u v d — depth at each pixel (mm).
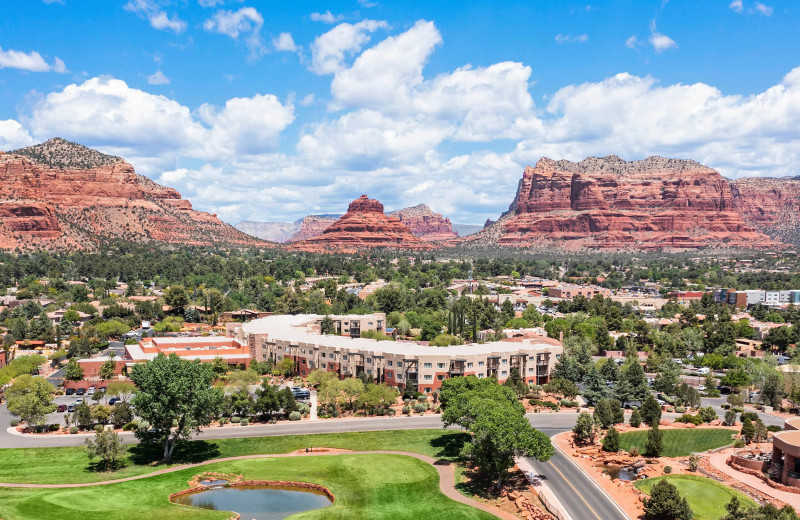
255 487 129125
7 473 131750
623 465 141500
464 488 127062
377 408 180500
